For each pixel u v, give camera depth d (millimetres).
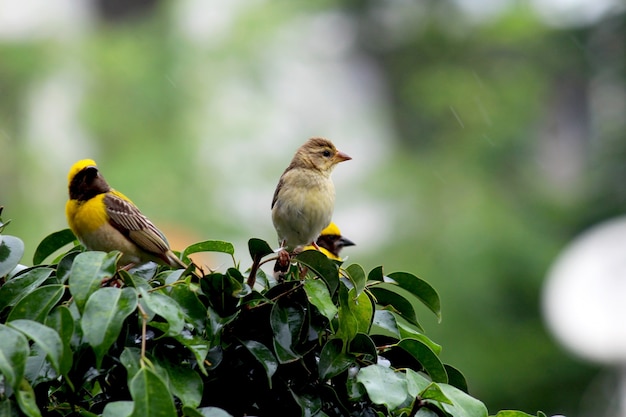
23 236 16156
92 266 4559
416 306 14906
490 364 14562
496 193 17891
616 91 18438
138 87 17141
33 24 18016
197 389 4484
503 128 19234
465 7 22172
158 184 16031
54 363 4117
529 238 16109
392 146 19609
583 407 14555
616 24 19016
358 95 21359
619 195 16844
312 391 4859
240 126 17062
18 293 4832
